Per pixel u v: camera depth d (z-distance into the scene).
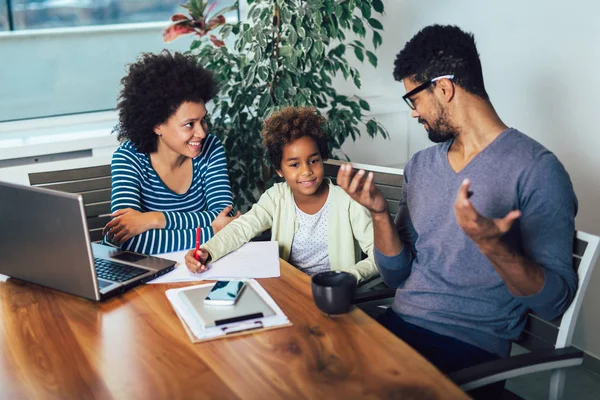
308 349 1.21
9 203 1.49
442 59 1.41
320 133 1.84
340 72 3.17
